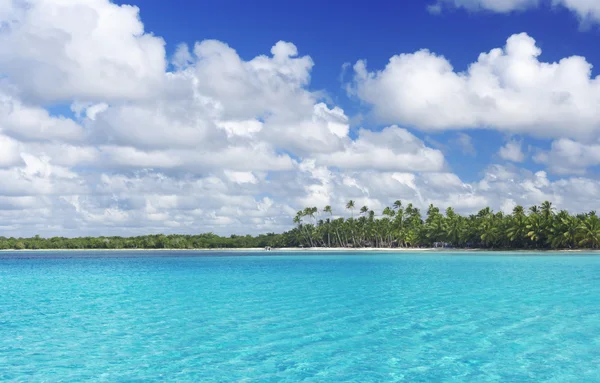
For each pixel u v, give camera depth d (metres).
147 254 179.62
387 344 17.84
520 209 127.88
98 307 28.20
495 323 21.30
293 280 44.81
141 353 17.05
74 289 39.41
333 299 30.02
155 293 35.25
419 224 166.38
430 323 21.56
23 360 16.33
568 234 111.06
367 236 178.00
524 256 93.00
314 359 16.02
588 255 95.62
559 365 14.96
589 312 23.92
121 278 51.03
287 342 18.38
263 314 24.69
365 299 29.75
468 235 136.50
